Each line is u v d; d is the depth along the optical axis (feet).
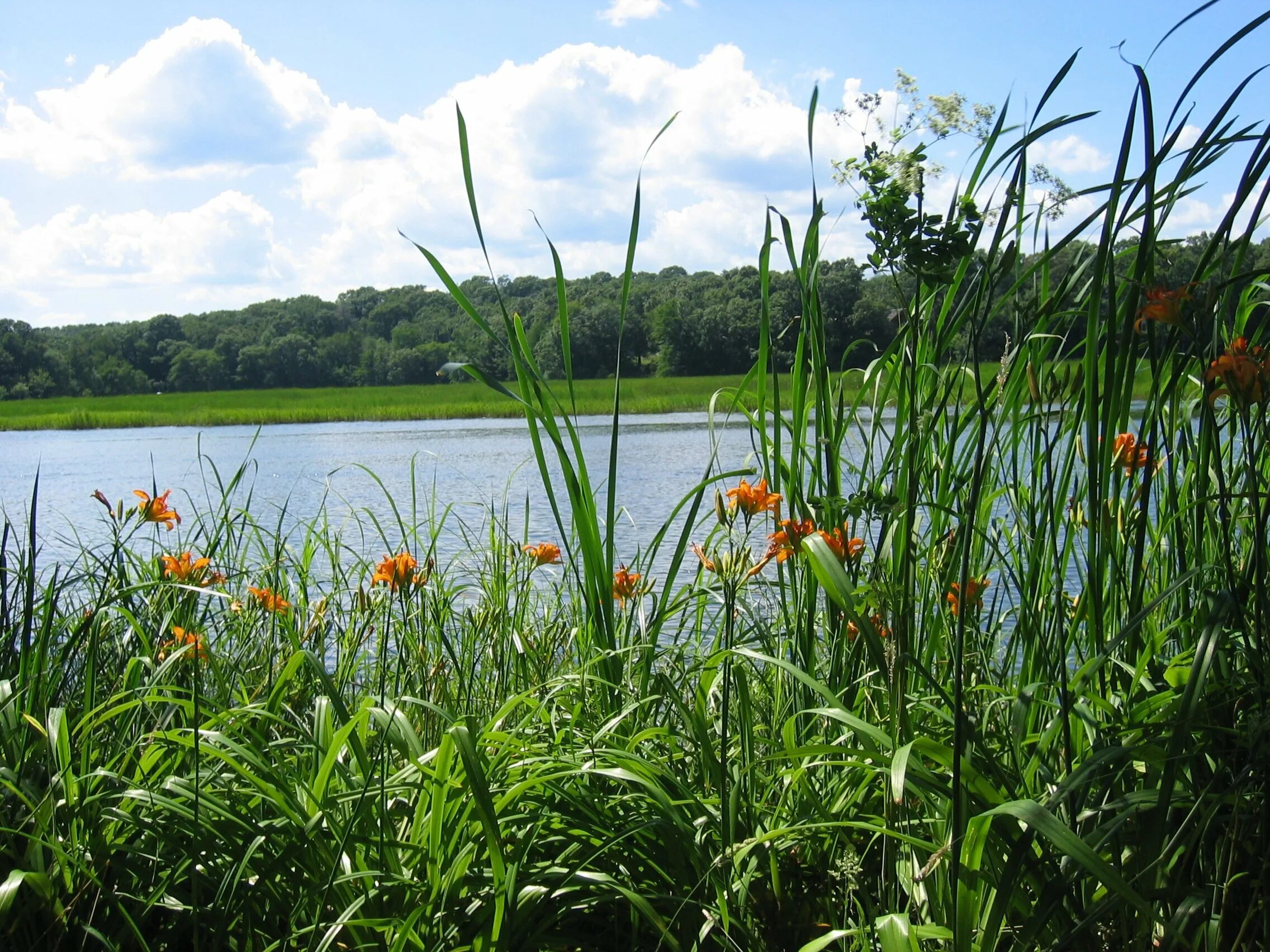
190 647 7.43
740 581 6.34
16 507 31.60
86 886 5.68
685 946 5.97
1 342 203.51
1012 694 6.46
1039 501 7.22
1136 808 4.83
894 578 6.48
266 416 120.78
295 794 6.36
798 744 7.17
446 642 9.44
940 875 5.26
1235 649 5.75
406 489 34.73
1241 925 4.93
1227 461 7.30
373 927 5.37
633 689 8.41
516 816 6.12
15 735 6.49
